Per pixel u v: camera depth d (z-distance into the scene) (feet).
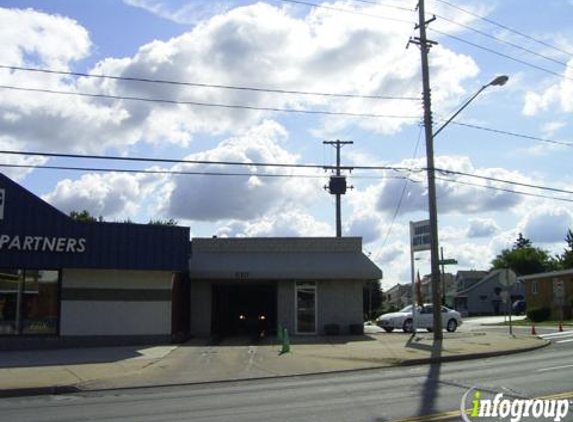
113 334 80.28
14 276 76.59
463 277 368.07
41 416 37.29
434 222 88.33
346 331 98.68
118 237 79.25
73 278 79.30
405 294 412.98
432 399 39.60
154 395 46.26
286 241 101.96
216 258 98.73
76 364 61.98
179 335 86.74
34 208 75.66
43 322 77.46
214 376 55.67
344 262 99.76
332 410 36.60
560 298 133.49
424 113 90.43
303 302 99.30
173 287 85.51
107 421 34.94
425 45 90.84
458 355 68.54
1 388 48.42
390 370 59.52
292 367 60.70
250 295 108.99
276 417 34.68
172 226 81.92
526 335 100.01
